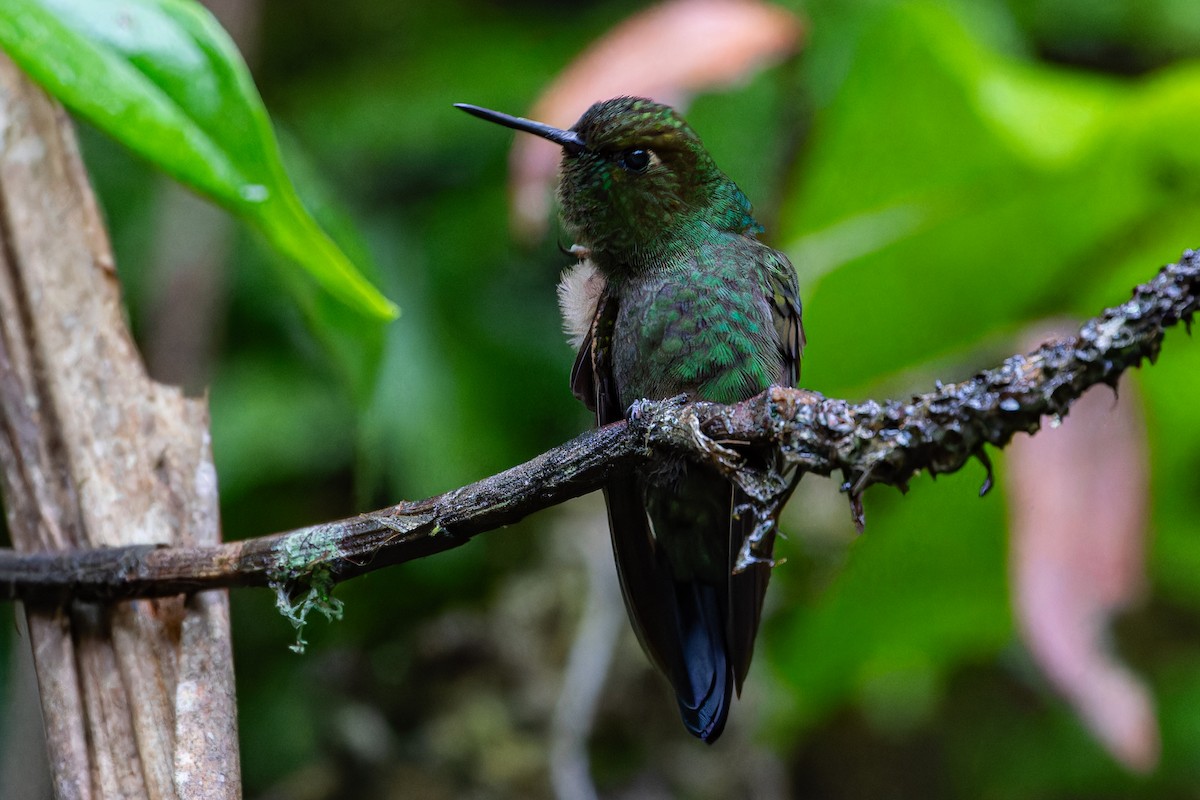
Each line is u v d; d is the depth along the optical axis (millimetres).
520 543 8711
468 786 8023
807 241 7934
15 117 5148
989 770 10273
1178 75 7031
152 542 4617
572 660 8211
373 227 8836
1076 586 6277
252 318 8672
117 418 4805
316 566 4039
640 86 6805
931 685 10477
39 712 6863
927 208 7832
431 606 8500
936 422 3549
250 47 8148
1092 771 10000
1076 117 7582
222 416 8367
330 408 8445
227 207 4246
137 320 8367
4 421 4801
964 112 7551
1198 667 10141
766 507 3986
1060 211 7746
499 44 9578
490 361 8781
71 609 4359
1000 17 9195
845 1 8422
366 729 8164
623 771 8469
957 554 9102
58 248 5012
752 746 8914
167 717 4246
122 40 4113
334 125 9258
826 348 8555
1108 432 6395
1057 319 8344
